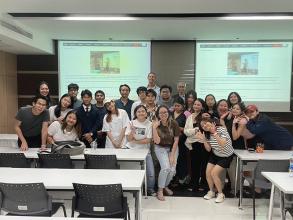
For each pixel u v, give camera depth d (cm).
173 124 456
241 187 411
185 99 561
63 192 310
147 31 631
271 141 450
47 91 527
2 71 700
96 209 257
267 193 452
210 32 639
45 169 325
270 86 746
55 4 430
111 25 572
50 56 762
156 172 489
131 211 344
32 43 616
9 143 548
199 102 475
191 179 496
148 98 509
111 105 472
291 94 746
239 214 394
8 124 726
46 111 435
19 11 467
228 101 519
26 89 771
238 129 450
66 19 514
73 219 195
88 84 762
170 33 654
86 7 447
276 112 751
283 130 450
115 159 370
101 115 518
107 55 756
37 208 254
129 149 447
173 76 751
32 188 248
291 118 751
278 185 278
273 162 363
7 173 307
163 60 750
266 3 423
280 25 564
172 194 469
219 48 745
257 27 585
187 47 746
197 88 752
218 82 751
